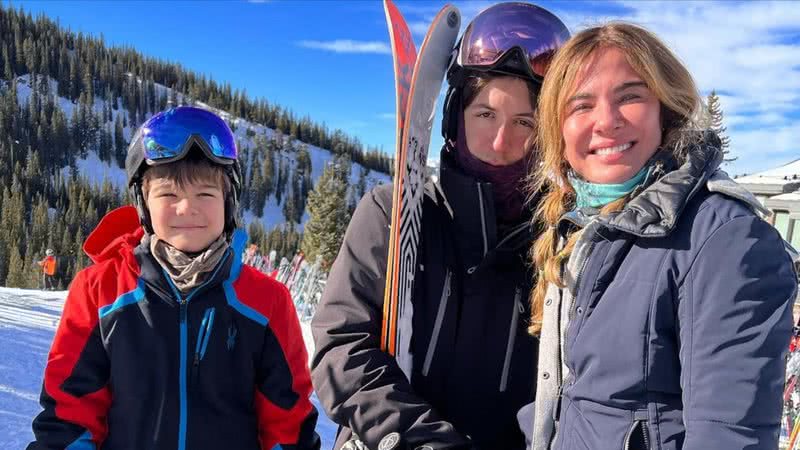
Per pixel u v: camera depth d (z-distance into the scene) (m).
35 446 1.49
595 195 1.30
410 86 1.73
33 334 6.05
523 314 1.59
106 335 1.59
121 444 1.57
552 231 1.44
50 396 1.54
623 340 1.13
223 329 1.66
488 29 1.61
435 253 1.63
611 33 1.26
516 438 1.58
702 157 1.17
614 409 1.14
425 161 1.79
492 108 1.60
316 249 33.91
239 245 1.78
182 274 1.62
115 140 105.75
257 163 105.31
